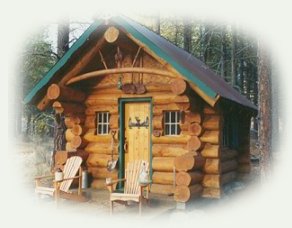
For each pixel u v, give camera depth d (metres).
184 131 9.26
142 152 9.79
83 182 10.08
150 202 8.76
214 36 21.50
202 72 11.32
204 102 9.14
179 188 8.31
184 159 8.33
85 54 9.51
